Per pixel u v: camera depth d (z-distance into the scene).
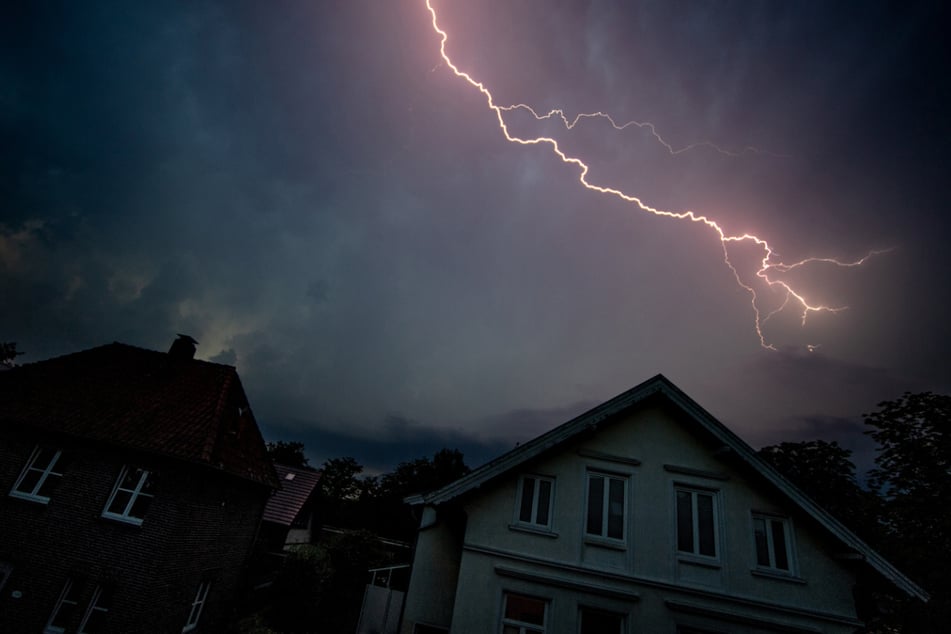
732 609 9.27
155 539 11.62
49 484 12.57
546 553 9.87
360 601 20.53
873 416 15.95
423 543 10.85
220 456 13.85
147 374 15.89
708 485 10.32
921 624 10.88
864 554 9.10
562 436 10.51
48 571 11.30
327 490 52.69
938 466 13.98
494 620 9.38
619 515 10.25
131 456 12.59
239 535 15.82
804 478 18.91
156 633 11.45
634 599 9.40
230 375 16.86
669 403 11.18
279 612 16.22
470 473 10.36
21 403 13.28
